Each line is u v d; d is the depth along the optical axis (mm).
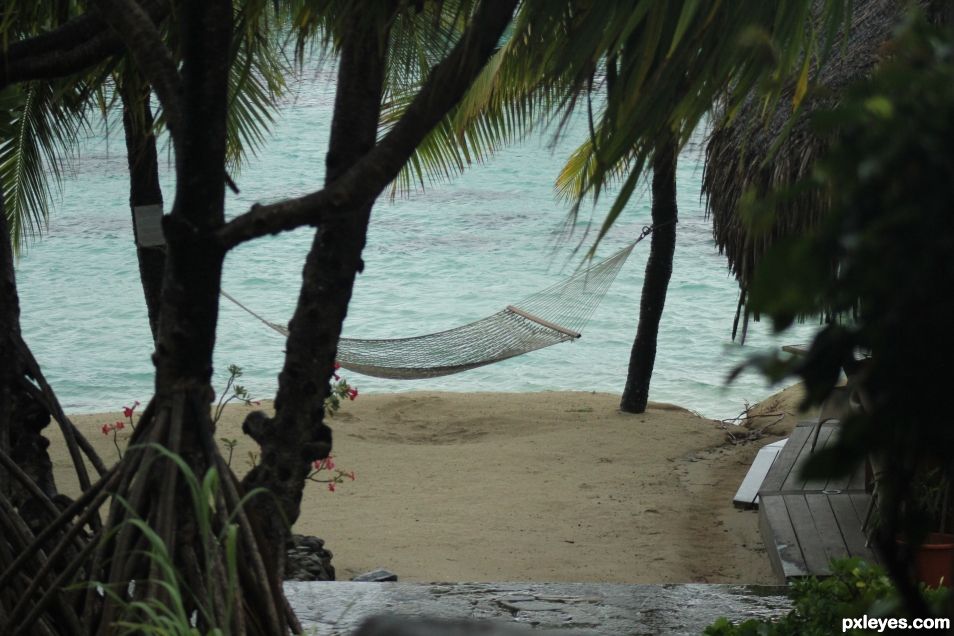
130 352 23172
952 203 1239
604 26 3561
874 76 1372
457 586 6492
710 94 3588
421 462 13969
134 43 4082
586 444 14703
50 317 25891
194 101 3764
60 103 9867
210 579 3527
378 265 32094
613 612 6086
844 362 1378
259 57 9648
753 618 5980
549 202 42250
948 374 1267
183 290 3930
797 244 1324
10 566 3943
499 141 11391
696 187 45062
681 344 23734
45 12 5891
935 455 1358
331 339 5684
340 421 15914
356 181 3746
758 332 24328
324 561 9641
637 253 33000
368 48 5227
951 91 1278
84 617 3953
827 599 4773
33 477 4812
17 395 4809
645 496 12508
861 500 10102
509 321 14312
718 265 31516
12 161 11125
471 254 33500
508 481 13125
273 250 32969
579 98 3701
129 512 3508
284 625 3959
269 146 54188
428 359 13641
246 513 3998
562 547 10797
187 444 3928
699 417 16438
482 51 3688
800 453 11781
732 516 11711
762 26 3518
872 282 1271
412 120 3707
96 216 38469
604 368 22516
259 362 22641
